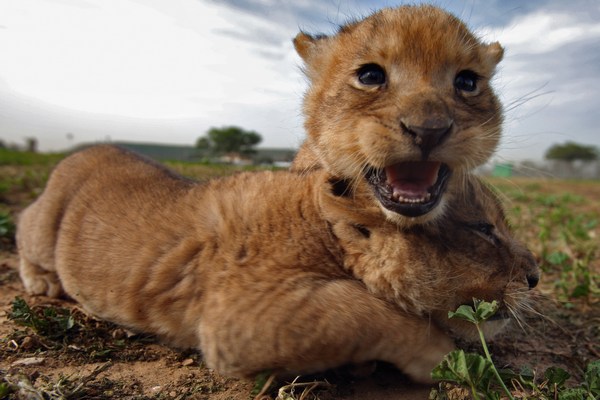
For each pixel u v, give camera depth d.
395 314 0.22
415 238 0.22
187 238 0.26
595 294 0.35
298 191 0.25
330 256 0.23
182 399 0.21
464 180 0.24
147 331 0.27
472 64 0.26
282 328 0.21
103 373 0.23
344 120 0.25
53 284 0.33
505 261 0.23
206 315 0.23
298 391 0.22
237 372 0.22
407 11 0.27
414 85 0.24
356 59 0.26
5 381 0.21
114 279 0.27
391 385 0.22
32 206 0.35
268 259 0.23
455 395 0.20
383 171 0.23
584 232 0.53
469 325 0.23
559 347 0.28
